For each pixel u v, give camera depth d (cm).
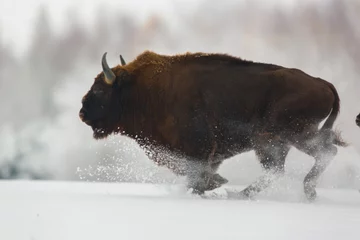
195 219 2347
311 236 1938
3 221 2180
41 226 2062
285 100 3672
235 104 3747
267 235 1947
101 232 1950
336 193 4362
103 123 3944
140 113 3888
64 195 3516
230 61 3838
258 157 3766
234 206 2973
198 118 3759
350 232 2045
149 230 2006
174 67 3872
